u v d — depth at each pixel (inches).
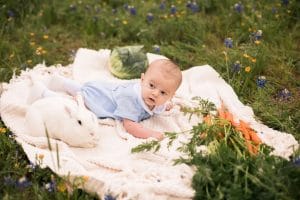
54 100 146.3
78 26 229.6
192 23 227.1
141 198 122.2
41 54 199.5
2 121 157.2
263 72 197.2
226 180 121.8
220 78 183.9
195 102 170.7
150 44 217.2
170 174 131.4
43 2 236.8
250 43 203.3
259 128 159.2
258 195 119.2
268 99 177.3
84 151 145.1
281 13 233.5
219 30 227.3
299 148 140.7
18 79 176.2
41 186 132.3
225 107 171.5
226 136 141.6
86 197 127.1
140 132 151.3
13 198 122.4
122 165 134.8
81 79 182.2
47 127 143.3
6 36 211.3
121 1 251.8
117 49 187.8
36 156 133.5
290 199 116.6
